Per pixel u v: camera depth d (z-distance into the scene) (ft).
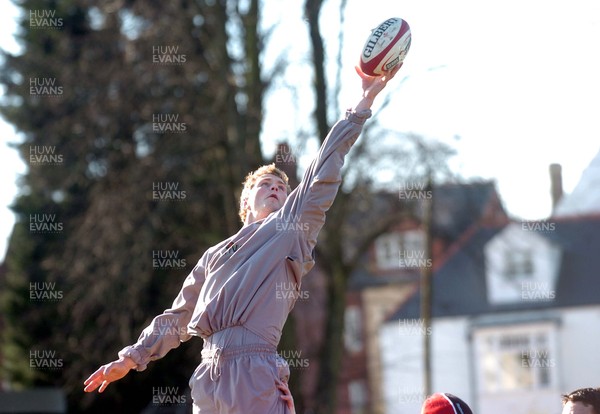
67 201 248.32
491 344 502.38
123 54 230.07
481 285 506.48
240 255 55.72
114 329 226.99
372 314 500.74
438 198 262.88
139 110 224.94
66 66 235.20
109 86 225.15
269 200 59.88
